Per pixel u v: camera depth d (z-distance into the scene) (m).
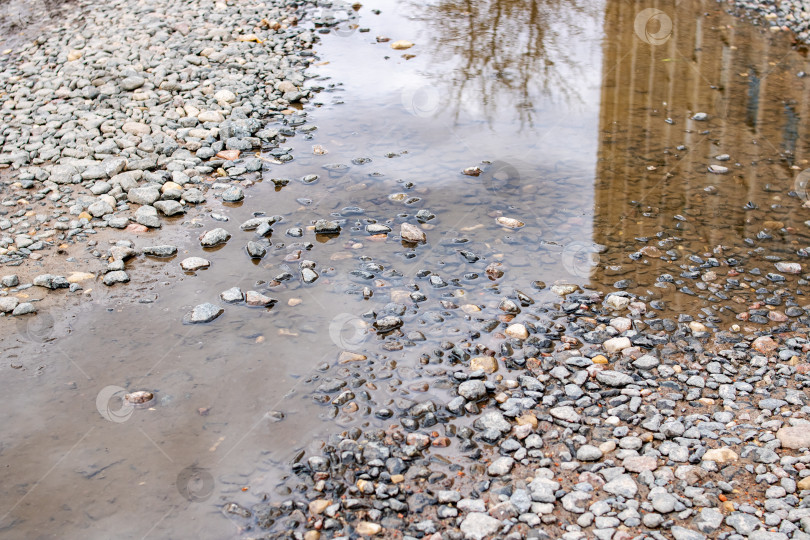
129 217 4.32
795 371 2.99
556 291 3.56
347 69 6.74
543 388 2.92
